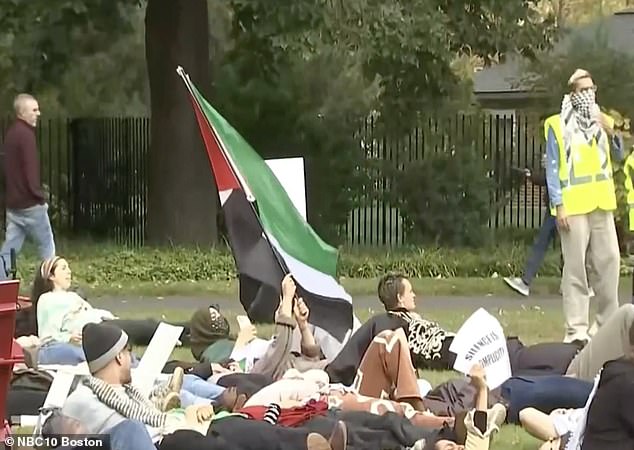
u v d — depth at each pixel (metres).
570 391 15.50
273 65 41.97
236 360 17.70
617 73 46.75
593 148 22.50
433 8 41.09
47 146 46.72
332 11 38.69
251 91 42.06
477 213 41.25
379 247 39.47
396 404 14.51
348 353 16.31
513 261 35.88
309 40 37.97
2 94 44.00
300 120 42.16
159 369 15.27
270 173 21.09
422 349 16.75
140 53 51.56
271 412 13.90
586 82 22.53
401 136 42.34
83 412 12.76
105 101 51.47
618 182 32.91
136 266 35.12
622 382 11.84
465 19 42.59
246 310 20.53
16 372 15.66
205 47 41.38
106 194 45.28
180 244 39.91
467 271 35.97
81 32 42.28
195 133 41.00
